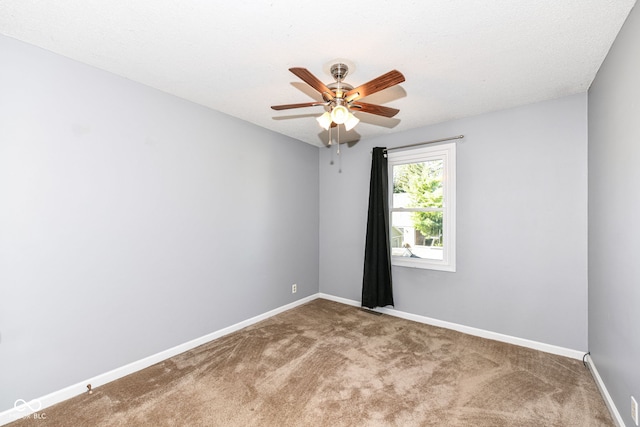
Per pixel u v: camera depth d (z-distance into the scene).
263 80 2.28
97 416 1.76
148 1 1.43
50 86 1.87
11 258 1.73
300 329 3.11
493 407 1.85
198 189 2.74
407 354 2.55
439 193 3.28
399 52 1.88
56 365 1.90
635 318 1.47
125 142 2.23
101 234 2.10
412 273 3.42
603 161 1.98
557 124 2.56
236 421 1.73
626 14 1.51
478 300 2.97
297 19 1.57
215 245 2.89
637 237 1.44
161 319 2.46
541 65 2.02
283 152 3.69
